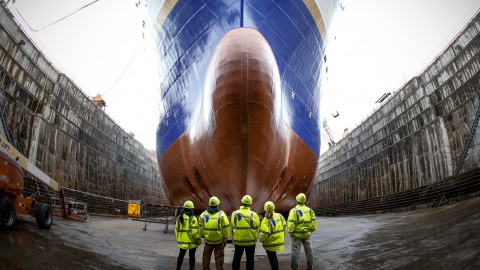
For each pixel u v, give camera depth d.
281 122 10.23
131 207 21.44
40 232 8.09
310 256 5.71
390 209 22.42
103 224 14.79
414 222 11.40
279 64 12.39
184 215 5.94
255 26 11.40
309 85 14.59
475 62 16.11
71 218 13.74
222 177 10.56
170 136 14.25
